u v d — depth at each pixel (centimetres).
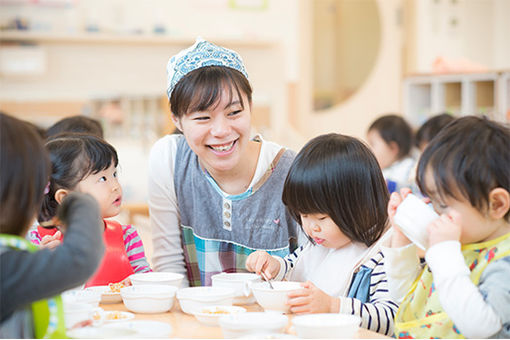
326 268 141
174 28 436
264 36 460
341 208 133
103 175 155
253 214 158
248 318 107
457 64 412
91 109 421
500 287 99
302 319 105
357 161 134
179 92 141
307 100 480
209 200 160
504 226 105
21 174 87
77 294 123
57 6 410
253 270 141
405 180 307
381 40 493
